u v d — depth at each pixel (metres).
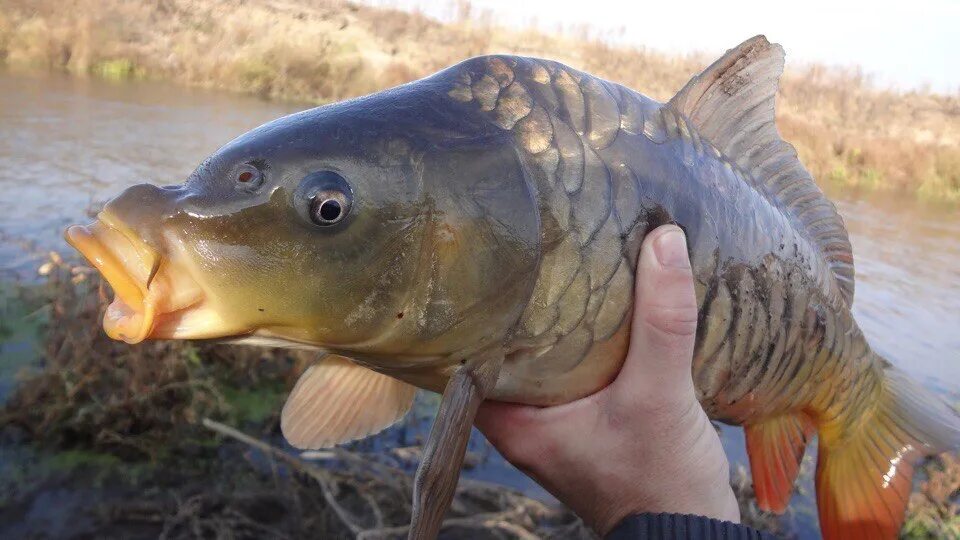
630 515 0.30
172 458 0.81
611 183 0.29
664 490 0.31
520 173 0.27
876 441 0.45
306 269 0.25
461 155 0.27
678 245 0.28
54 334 0.86
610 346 0.29
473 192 0.26
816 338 0.39
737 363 0.34
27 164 1.68
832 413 0.43
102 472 0.78
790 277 0.37
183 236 0.24
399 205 0.26
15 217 1.33
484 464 0.89
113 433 0.79
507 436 0.32
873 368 0.44
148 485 0.77
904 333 1.38
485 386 0.28
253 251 0.24
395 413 0.35
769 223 0.36
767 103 0.37
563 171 0.28
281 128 0.26
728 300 0.33
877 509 0.44
